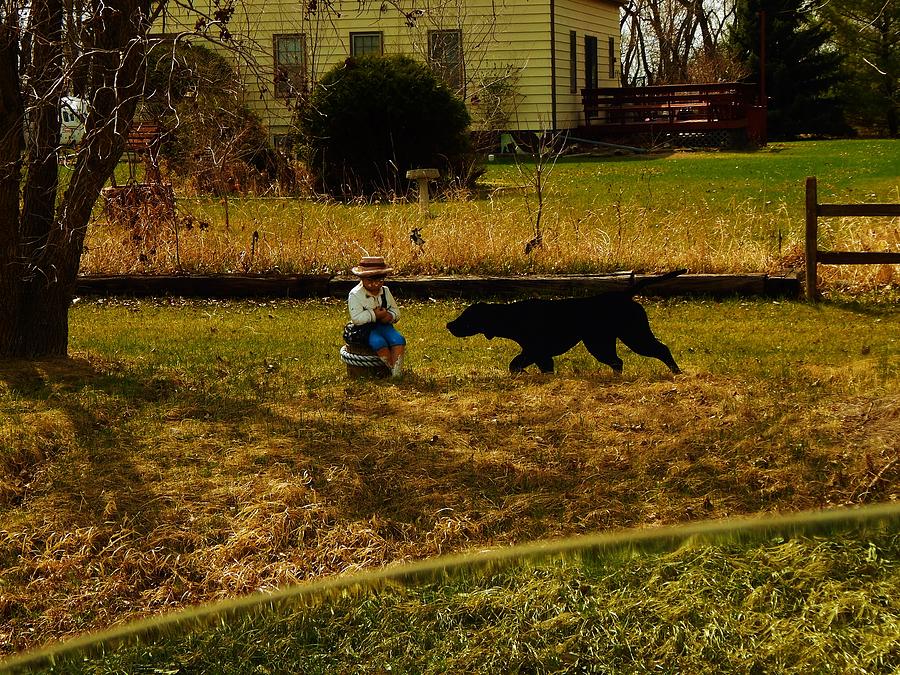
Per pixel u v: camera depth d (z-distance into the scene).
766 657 4.16
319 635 4.71
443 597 4.93
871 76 37.72
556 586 4.88
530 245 12.35
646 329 8.05
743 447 6.37
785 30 35.69
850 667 4.02
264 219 15.40
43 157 8.09
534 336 8.06
